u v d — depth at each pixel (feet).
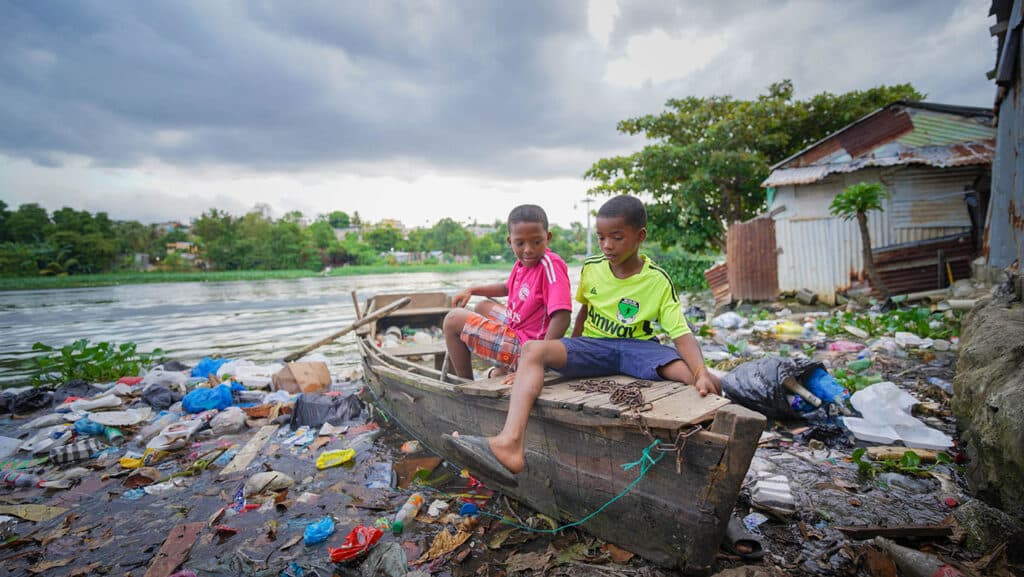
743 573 7.39
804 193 37.99
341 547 8.98
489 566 8.67
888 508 9.75
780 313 33.76
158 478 12.92
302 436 15.43
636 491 7.89
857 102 57.77
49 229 215.10
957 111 33.63
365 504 11.10
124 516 11.12
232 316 51.37
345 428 15.89
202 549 9.63
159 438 15.02
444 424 11.96
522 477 10.03
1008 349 10.43
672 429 6.90
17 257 184.03
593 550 8.70
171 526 10.70
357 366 25.46
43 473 13.48
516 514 10.21
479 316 11.65
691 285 63.93
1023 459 7.83
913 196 34.24
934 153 33.19
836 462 11.66
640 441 7.52
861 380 16.29
